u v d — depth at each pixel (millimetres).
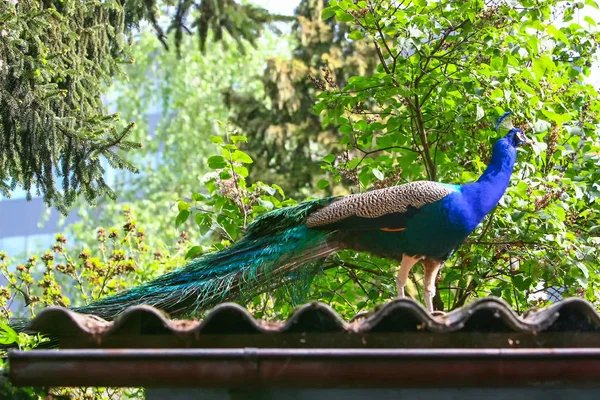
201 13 11969
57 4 8609
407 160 8484
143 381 4035
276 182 18250
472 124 8227
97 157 8195
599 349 3949
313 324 4262
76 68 8484
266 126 18641
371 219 6469
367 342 4246
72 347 4430
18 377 4043
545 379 3969
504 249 7816
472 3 7867
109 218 25000
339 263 8109
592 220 8180
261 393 4227
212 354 3986
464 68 8008
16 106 7652
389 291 7957
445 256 6652
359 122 8695
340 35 19109
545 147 6965
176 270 6246
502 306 4141
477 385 4012
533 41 7684
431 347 4246
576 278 7391
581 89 8414
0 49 7520
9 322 5590
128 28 10164
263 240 6516
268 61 18641
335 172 8664
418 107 8266
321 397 4211
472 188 6551
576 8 8867
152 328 4387
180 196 26188
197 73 27609
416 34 7758
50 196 8234
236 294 6344
